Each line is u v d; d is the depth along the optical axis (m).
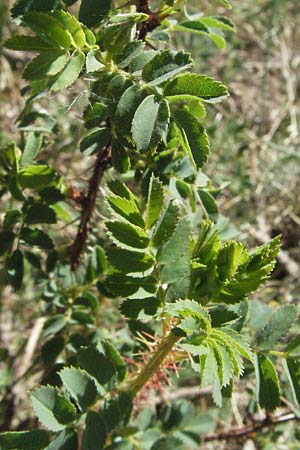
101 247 0.30
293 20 0.60
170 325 0.23
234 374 0.22
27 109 0.30
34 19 0.22
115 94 0.23
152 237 0.23
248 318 0.27
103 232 0.34
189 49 0.52
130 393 0.25
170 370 0.29
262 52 0.59
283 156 0.51
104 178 0.32
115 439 0.28
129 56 0.23
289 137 0.53
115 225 0.23
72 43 0.22
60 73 0.22
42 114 0.29
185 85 0.23
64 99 0.40
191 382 0.41
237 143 0.51
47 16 0.22
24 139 0.30
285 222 0.51
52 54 0.22
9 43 0.23
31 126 0.29
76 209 0.30
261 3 0.57
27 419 0.36
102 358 0.25
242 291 0.22
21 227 0.28
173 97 0.23
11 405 0.37
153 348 0.25
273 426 0.32
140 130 0.22
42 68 0.22
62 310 0.32
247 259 0.22
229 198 0.48
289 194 0.50
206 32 0.27
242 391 0.38
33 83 0.24
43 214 0.28
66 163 0.41
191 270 0.22
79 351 0.25
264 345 0.25
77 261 0.31
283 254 0.49
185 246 0.23
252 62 0.59
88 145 0.25
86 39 0.23
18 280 0.29
